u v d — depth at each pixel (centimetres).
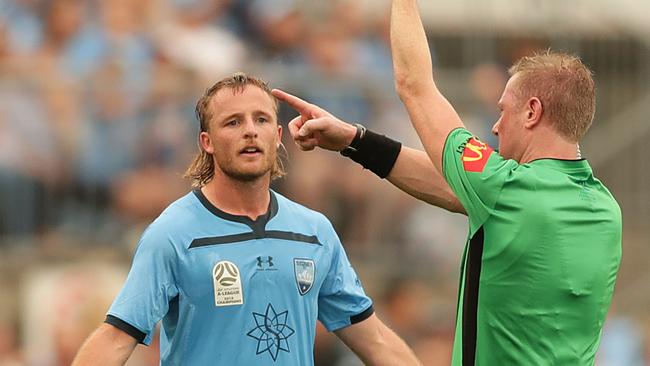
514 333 1745
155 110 3928
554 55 1806
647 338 4294
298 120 2006
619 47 4675
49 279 3819
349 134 1964
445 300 4022
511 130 1802
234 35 4397
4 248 3853
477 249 1762
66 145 3903
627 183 4566
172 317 1959
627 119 4600
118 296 1928
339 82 4053
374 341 2123
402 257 4009
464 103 4297
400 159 1970
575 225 1738
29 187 3881
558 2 4709
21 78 3919
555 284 1725
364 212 3988
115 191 3897
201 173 2033
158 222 1955
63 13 4266
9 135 3888
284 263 1967
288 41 4400
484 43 4641
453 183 1773
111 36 4191
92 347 1900
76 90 3916
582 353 1756
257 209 1981
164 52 4169
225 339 1931
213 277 1927
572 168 1770
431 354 3956
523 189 1738
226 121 1950
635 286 4462
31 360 3756
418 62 1820
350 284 2089
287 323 1961
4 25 4238
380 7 4612
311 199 3903
